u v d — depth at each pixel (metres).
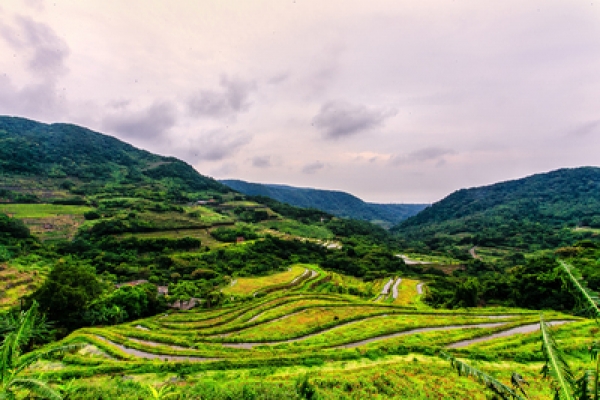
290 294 67.19
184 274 88.94
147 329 49.75
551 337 8.88
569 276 9.09
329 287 83.62
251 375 26.16
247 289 76.88
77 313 49.59
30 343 35.69
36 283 64.31
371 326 45.06
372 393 22.44
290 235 155.12
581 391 7.92
